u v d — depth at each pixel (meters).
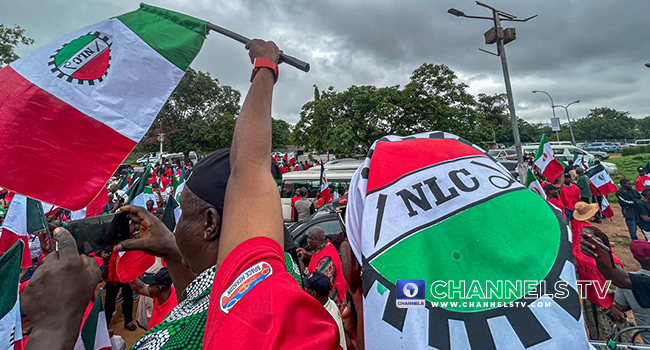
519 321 0.46
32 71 1.44
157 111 1.55
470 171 0.64
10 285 1.31
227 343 0.45
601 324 2.51
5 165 1.33
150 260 2.65
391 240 0.56
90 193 1.44
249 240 0.55
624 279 2.41
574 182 9.73
